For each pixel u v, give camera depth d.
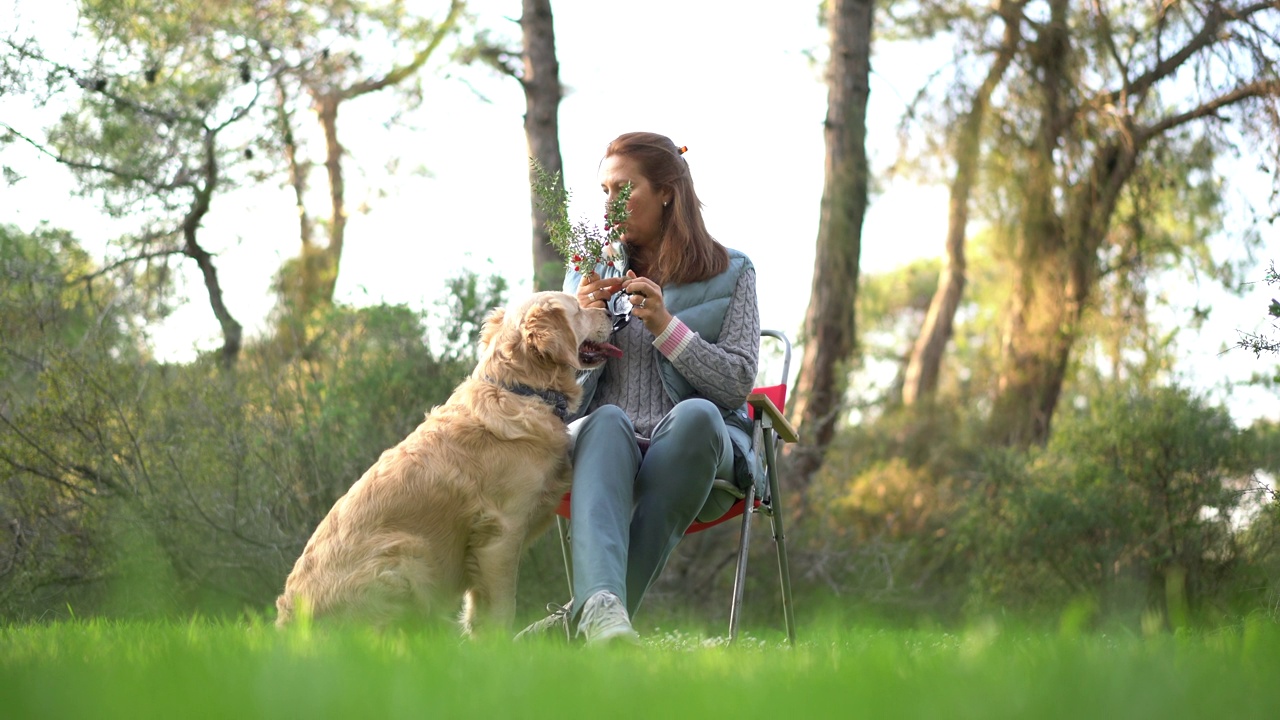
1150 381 9.79
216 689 1.59
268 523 6.80
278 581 6.71
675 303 3.76
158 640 2.36
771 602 9.09
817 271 11.84
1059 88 11.88
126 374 6.95
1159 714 1.45
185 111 9.48
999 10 12.15
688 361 3.51
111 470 6.47
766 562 9.23
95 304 8.02
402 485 3.38
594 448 3.20
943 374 19.77
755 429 3.69
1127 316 11.81
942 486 11.05
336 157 13.45
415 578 3.32
